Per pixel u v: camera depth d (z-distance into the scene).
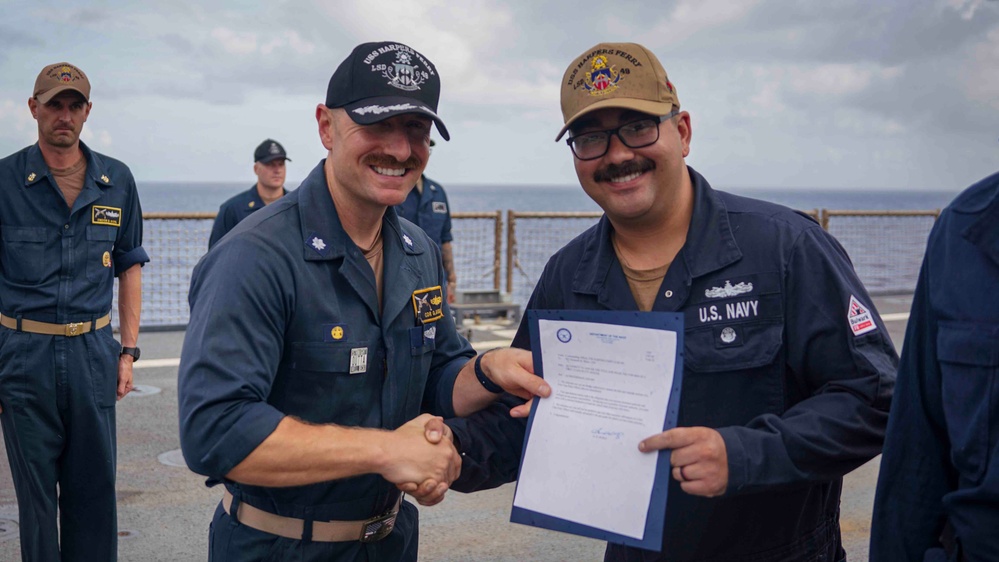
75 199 3.85
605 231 2.33
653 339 1.93
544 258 13.58
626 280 2.30
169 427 6.21
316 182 2.21
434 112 2.15
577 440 1.99
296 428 1.96
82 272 3.81
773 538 2.16
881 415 2.04
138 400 6.93
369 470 2.00
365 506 2.19
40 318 3.71
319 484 2.13
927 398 1.76
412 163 2.17
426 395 2.50
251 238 2.09
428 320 2.36
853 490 5.15
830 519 2.29
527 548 4.34
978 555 1.62
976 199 1.67
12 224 3.72
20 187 3.73
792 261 2.13
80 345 3.77
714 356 2.14
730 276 2.16
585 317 2.00
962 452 1.63
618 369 1.97
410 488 2.04
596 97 2.12
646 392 1.94
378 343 2.23
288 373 2.14
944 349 1.66
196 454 1.97
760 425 2.03
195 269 2.17
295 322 2.12
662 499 1.88
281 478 1.96
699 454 1.89
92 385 3.79
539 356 2.08
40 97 3.71
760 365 2.11
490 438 2.36
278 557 2.14
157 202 175.62
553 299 2.43
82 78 3.81
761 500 2.13
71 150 3.86
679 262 2.21
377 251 2.33
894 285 13.73
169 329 10.40
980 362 1.60
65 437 3.78
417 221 7.05
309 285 2.12
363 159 2.11
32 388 3.67
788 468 1.95
